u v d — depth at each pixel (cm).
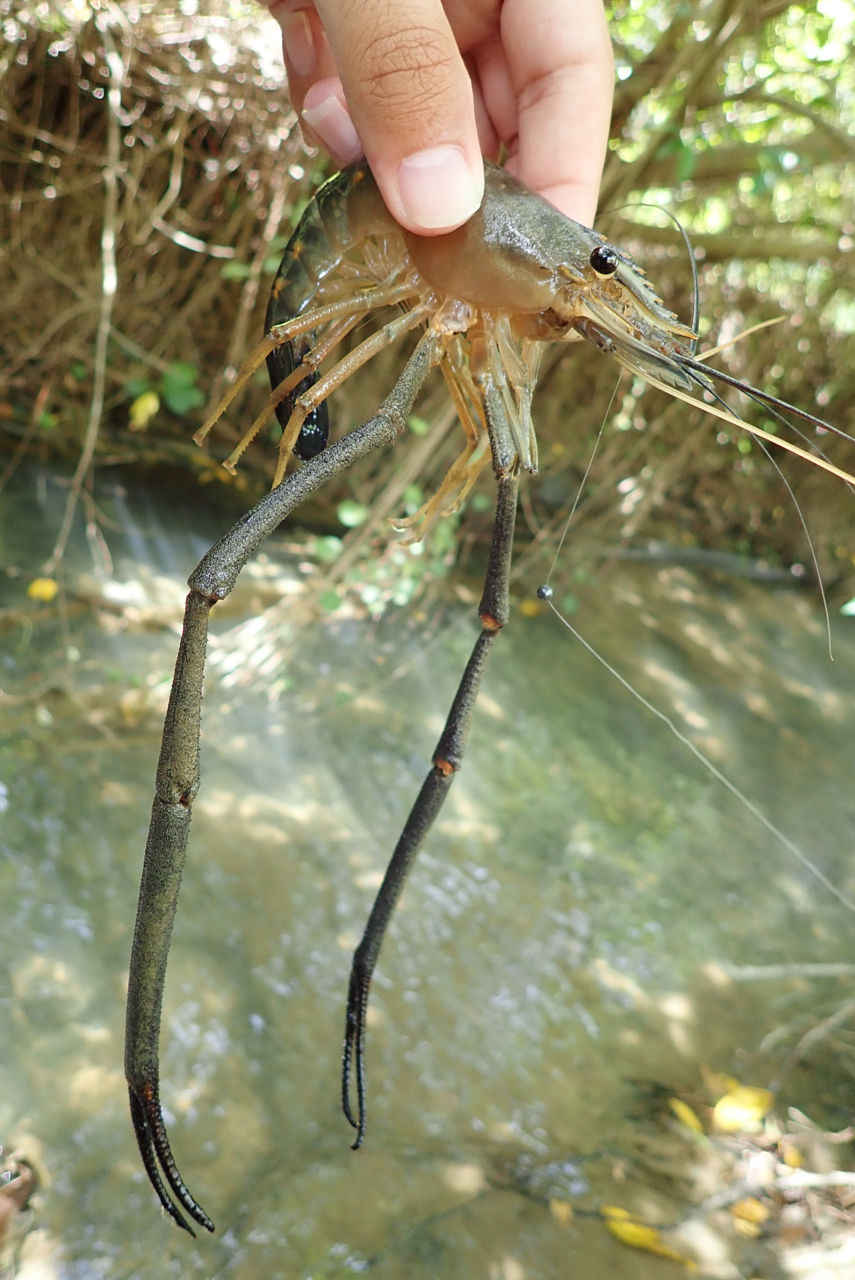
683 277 579
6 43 441
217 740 368
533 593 524
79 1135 232
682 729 456
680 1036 304
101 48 450
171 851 113
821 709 513
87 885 291
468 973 306
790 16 470
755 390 149
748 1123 276
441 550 469
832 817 424
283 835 332
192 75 462
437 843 350
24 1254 208
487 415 147
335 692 411
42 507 450
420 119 142
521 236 147
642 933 338
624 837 381
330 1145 248
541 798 388
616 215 486
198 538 482
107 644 389
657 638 528
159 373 514
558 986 311
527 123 206
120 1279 210
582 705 452
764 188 437
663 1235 242
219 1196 230
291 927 301
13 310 488
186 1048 259
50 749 331
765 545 656
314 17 209
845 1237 248
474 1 209
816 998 328
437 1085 271
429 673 440
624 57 439
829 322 633
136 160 458
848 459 645
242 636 417
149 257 497
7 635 372
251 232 497
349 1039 151
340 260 168
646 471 577
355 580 433
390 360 507
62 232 488
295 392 169
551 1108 273
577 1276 230
